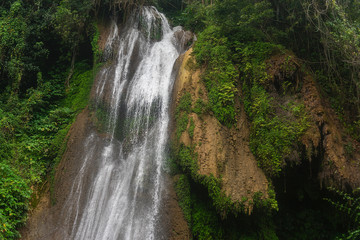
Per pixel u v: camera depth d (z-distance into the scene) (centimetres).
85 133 785
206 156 620
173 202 623
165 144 702
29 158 740
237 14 801
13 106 842
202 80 708
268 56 722
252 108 688
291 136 640
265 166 629
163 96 789
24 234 611
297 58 729
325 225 737
